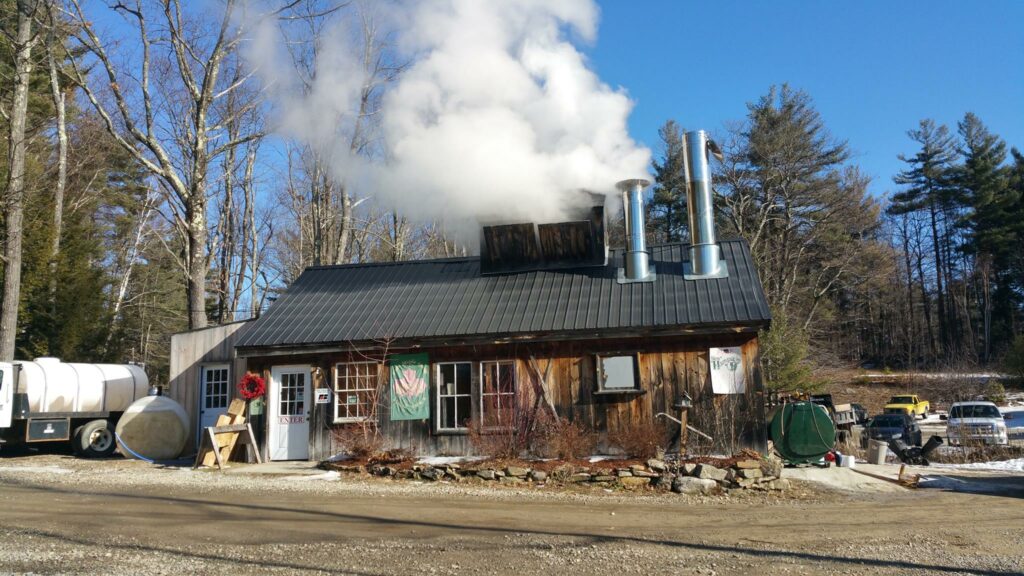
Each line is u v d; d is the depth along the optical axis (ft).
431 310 46.21
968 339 154.10
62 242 73.82
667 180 129.18
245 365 52.60
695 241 45.65
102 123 82.58
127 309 105.19
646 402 40.86
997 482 41.83
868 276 121.49
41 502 30.63
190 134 74.13
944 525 28.76
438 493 34.58
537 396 42.22
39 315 67.87
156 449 48.91
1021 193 158.20
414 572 20.42
